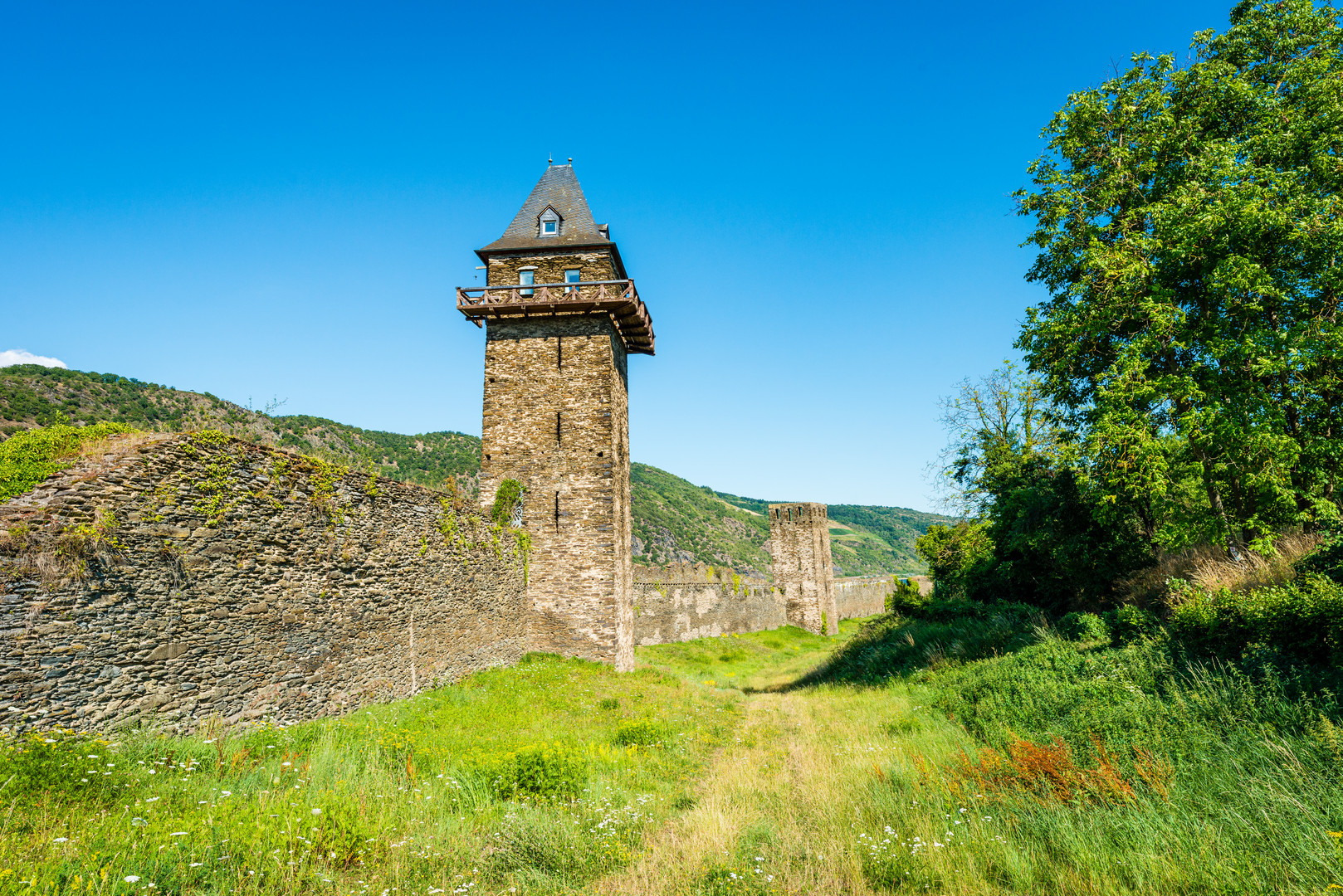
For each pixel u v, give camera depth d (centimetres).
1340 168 1153
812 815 717
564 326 2294
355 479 1309
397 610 1414
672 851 627
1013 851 547
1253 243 1164
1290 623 758
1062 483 1714
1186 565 1334
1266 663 753
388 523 1406
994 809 668
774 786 857
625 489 2436
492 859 575
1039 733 884
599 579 2159
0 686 690
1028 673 1150
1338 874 443
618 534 2231
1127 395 1238
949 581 2923
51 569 746
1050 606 1872
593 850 608
